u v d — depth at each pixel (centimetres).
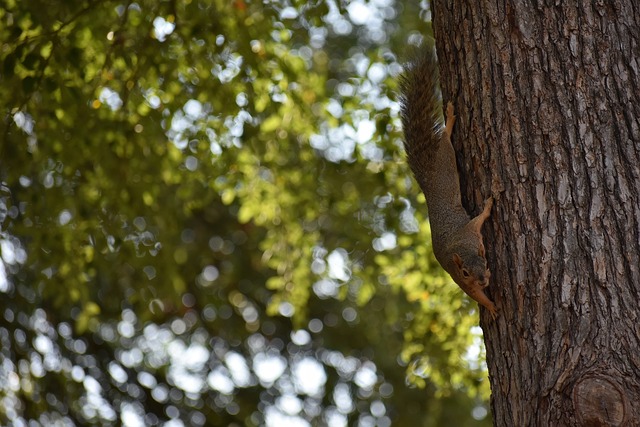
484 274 529
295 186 1150
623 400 466
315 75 1169
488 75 546
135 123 1029
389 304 1437
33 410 1230
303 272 1155
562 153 518
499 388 518
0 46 966
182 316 1570
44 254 1053
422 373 1027
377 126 995
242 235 1694
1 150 950
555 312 498
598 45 529
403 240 1031
